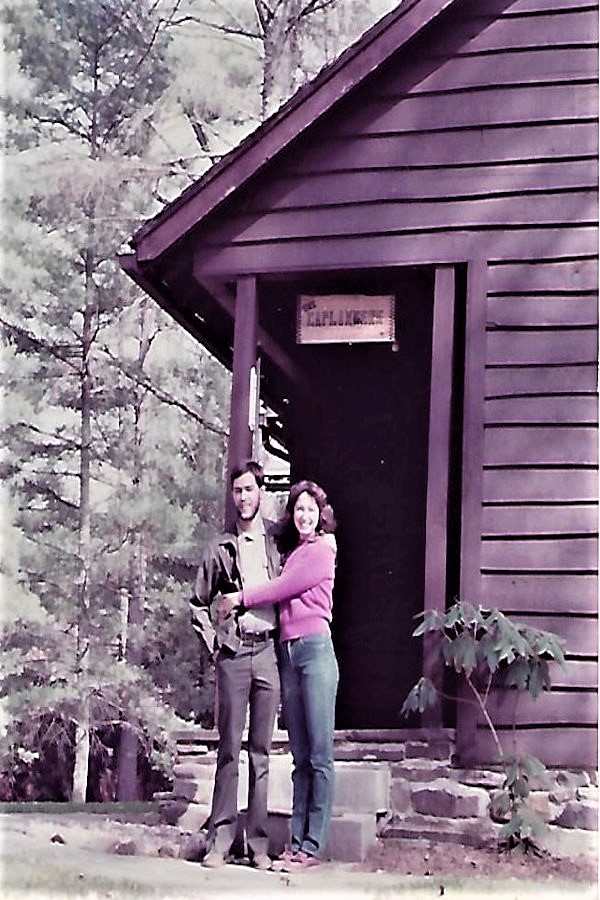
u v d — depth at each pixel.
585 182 6.79
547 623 6.40
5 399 15.53
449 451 6.76
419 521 9.49
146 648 15.50
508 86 6.96
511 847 5.96
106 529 15.19
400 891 5.10
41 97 15.82
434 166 7.01
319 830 5.55
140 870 5.53
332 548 5.65
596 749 6.21
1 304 15.30
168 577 15.25
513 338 6.73
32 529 15.23
